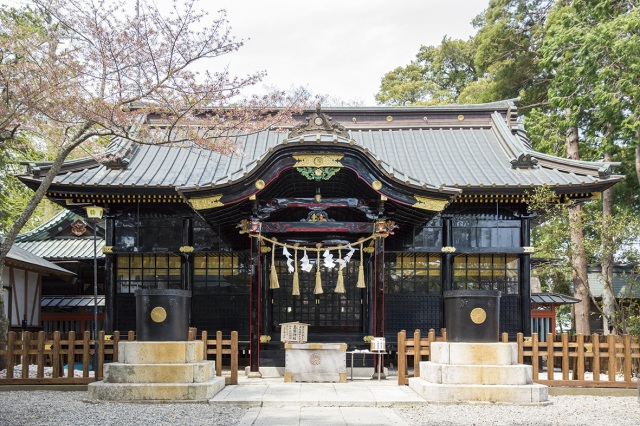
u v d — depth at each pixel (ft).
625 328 56.54
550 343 44.50
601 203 100.12
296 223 52.06
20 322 71.87
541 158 64.03
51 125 54.44
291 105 63.05
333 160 48.32
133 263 62.44
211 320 61.52
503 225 61.57
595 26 81.35
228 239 61.11
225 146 54.34
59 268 76.74
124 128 50.26
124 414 34.50
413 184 48.75
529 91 109.40
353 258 60.90
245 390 42.19
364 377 51.16
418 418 33.78
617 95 78.13
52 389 43.65
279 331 59.77
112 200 60.18
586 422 33.22
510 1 112.98
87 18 49.16
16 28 51.11
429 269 62.08
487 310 40.70
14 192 95.35
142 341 40.40
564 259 64.59
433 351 41.98
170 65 50.31
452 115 74.79
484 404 38.11
